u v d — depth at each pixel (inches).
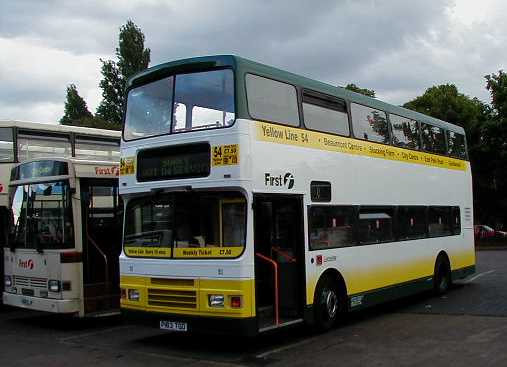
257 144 346.3
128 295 379.2
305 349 352.5
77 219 437.1
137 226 382.3
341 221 424.2
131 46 1926.7
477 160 1503.4
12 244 472.4
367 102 478.0
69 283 430.6
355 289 433.1
